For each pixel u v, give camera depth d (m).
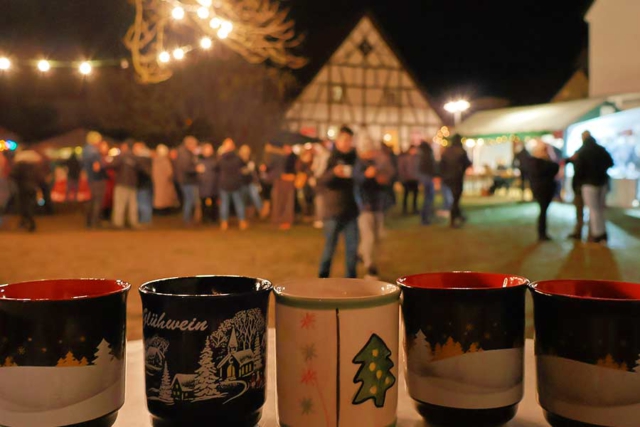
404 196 16.16
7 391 0.93
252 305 1.00
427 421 1.04
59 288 1.13
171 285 1.11
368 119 30.48
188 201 14.12
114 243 10.68
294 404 0.97
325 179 6.50
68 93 22.89
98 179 13.59
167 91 20.52
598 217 9.97
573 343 0.95
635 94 17.19
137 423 1.07
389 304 0.99
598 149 9.88
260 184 16.20
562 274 7.36
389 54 30.69
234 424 0.97
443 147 13.05
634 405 0.92
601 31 18.30
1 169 13.68
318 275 7.17
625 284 1.11
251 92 21.62
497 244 10.07
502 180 24.91
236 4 11.50
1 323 0.94
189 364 0.96
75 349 0.94
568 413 0.96
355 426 0.95
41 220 15.54
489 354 1.00
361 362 0.95
